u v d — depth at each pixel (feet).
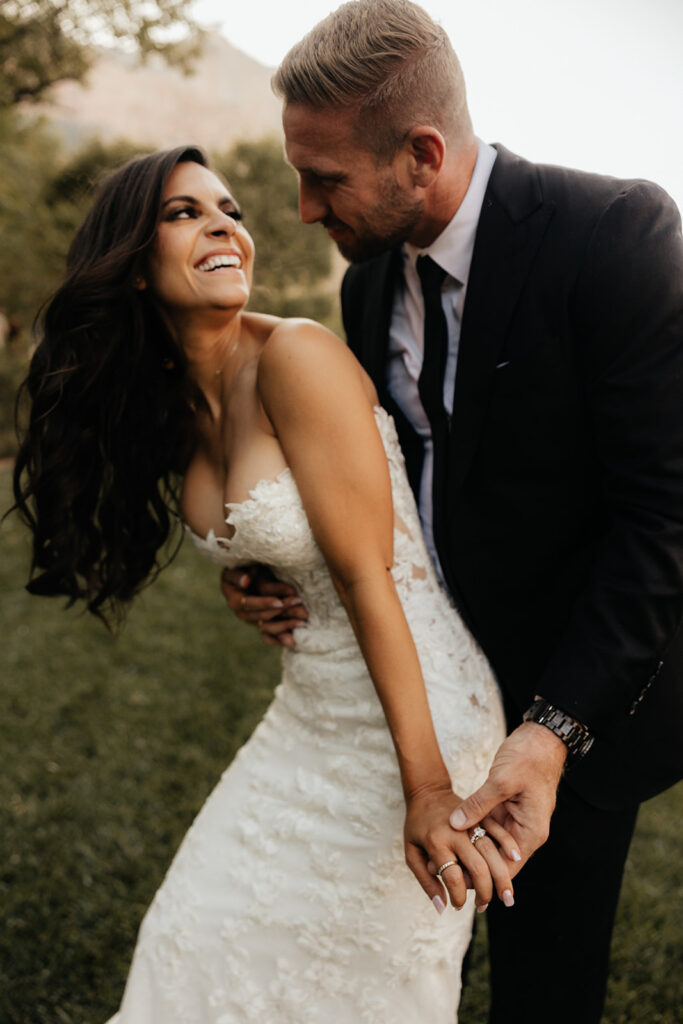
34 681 12.87
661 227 4.57
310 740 5.31
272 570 5.63
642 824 9.65
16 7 15.25
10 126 23.17
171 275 5.13
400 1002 5.07
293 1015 5.05
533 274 4.75
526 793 4.25
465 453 5.05
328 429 4.70
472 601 5.30
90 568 6.36
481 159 5.04
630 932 7.83
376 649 4.72
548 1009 5.73
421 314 5.49
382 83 4.57
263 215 29.96
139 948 5.44
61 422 5.71
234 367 5.31
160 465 5.86
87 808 9.69
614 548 4.54
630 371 4.48
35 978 7.44
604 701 4.33
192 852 5.47
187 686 12.73
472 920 5.40
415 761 4.60
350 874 4.98
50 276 29.60
